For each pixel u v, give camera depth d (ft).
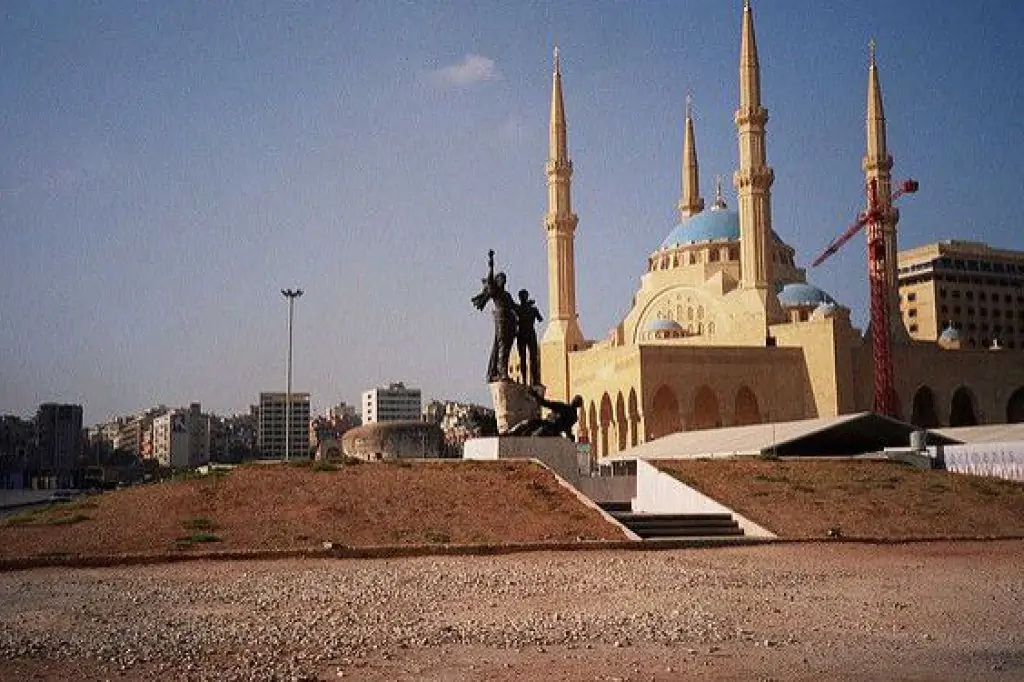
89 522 140.05
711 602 92.38
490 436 206.18
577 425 492.95
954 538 150.10
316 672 63.46
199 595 97.09
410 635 75.66
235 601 93.45
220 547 129.39
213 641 73.46
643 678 61.82
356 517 146.10
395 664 65.82
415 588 101.30
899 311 491.31
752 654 69.26
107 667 65.00
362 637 74.95
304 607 89.71
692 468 192.54
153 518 142.41
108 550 126.11
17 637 75.46
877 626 80.28
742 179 458.91
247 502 151.84
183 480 164.76
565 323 514.27
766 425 306.96
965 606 90.63
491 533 141.38
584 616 84.33
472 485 165.07
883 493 178.91
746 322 450.30
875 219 501.56
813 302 485.97
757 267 454.40
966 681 61.05
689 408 418.31
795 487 179.83
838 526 154.92
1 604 92.07
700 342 473.26
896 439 271.08
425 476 169.58
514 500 158.20
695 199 596.70
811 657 68.28
